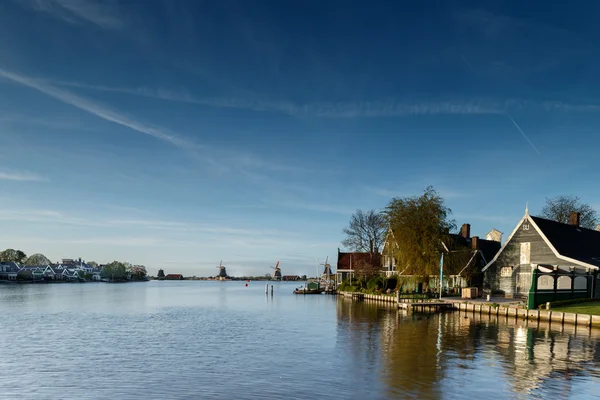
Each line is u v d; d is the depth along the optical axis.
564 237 58.28
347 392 19.72
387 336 34.16
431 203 63.78
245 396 19.41
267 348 29.81
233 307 65.50
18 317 50.75
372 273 90.62
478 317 46.75
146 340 33.69
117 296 97.12
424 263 62.56
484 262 72.62
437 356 26.62
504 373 22.59
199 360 26.34
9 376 23.08
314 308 61.69
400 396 19.09
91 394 19.98
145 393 20.02
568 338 32.72
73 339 34.47
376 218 97.69
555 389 19.94
